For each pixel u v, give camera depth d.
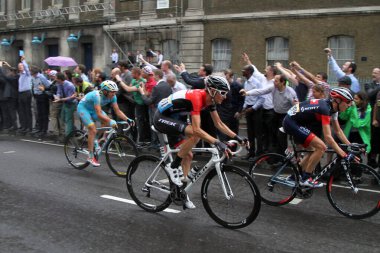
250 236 4.95
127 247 4.52
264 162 6.44
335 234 5.11
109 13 22.41
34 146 11.07
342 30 15.26
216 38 18.30
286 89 8.50
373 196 5.95
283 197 6.19
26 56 27.66
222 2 18.08
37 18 26.61
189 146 5.23
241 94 9.00
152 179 5.70
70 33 24.59
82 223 5.24
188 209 5.90
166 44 20.30
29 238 4.74
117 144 7.71
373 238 5.00
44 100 12.38
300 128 5.97
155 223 5.30
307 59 16.03
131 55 19.81
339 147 5.84
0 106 13.70
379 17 14.53
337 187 6.36
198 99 5.01
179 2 19.48
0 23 29.73
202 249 4.52
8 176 7.61
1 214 5.53
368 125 7.85
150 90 10.26
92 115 8.05
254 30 17.22
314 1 15.77
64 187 6.91
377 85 8.77
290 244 4.75
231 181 5.10
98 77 10.77
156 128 5.48
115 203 6.10
